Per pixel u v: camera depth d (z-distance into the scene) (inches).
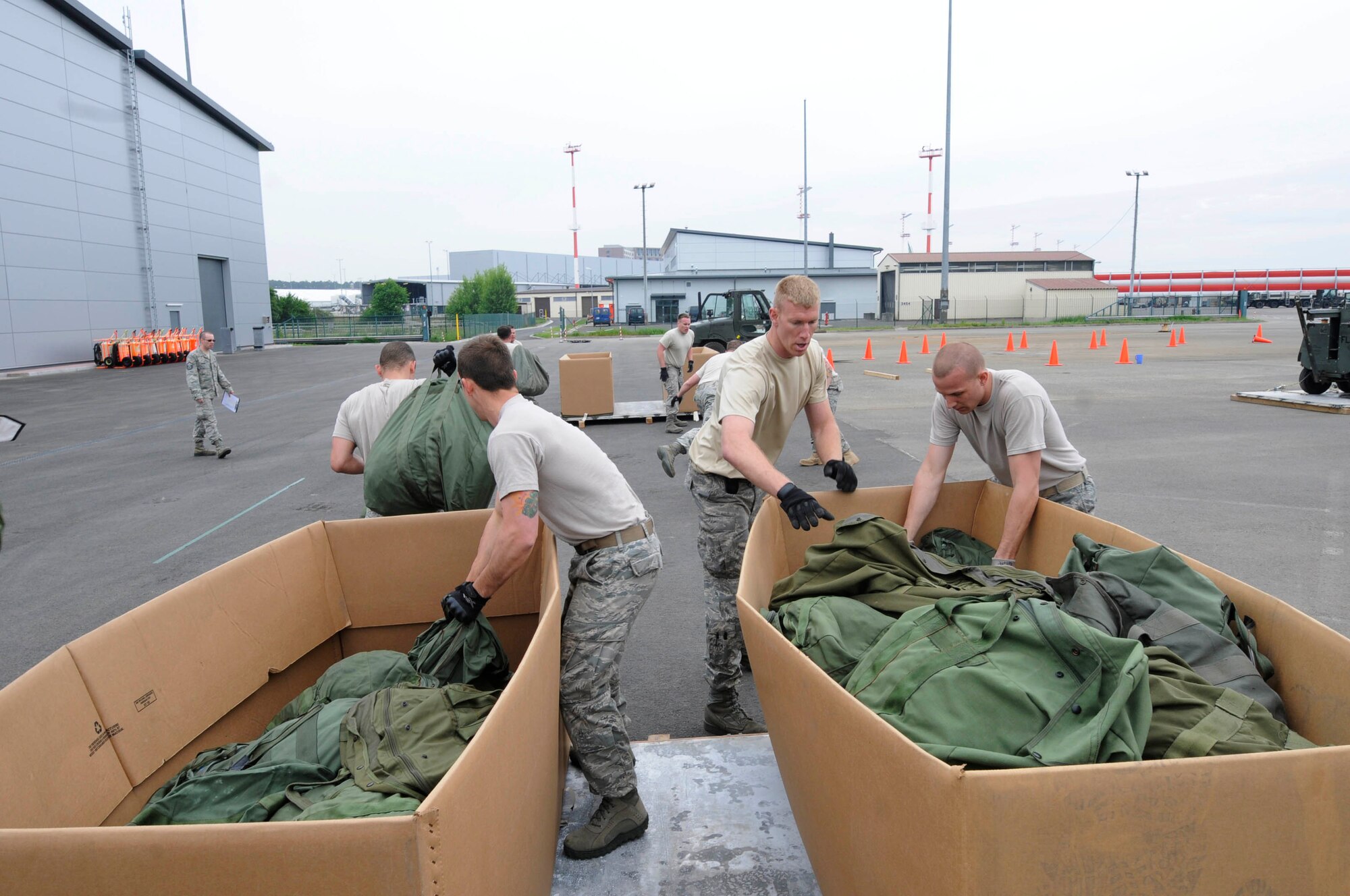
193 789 71.8
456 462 118.6
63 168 999.0
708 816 90.9
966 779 46.2
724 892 78.9
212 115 1363.2
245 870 46.8
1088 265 2368.4
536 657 68.2
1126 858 47.9
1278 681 74.3
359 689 92.4
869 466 315.9
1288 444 343.6
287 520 269.0
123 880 47.4
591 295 3496.6
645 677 146.2
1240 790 48.5
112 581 211.5
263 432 479.2
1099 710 59.6
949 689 63.3
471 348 93.6
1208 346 997.2
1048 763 54.1
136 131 1138.7
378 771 69.5
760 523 99.2
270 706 101.5
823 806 65.1
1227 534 217.2
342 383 785.6
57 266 987.9
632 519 93.6
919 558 92.6
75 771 68.7
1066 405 475.2
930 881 49.6
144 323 1155.3
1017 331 1518.2
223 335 1406.3
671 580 197.6
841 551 92.1
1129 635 74.8
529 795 66.0
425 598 114.4
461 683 92.4
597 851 84.4
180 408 607.5
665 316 2346.2
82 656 71.9
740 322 760.3
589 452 92.8
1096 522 101.6
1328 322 453.1
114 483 341.1
